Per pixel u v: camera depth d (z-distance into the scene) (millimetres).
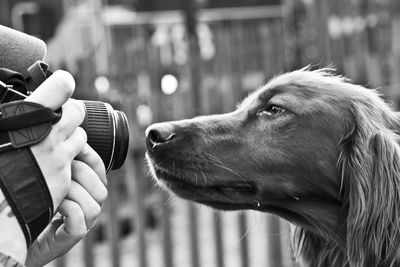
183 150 3117
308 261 3359
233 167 3146
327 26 7121
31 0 8859
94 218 1761
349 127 3111
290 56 6988
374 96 3295
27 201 1513
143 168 5441
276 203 3232
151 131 3172
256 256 6379
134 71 5852
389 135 3051
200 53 5703
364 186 2965
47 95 1589
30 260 1916
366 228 2934
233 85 5754
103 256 6117
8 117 1516
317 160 3117
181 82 5887
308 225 3248
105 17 8859
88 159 1796
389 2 8406
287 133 3141
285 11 8406
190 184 3150
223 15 9008
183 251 6660
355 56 7906
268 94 3229
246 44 6199
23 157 1521
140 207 5453
